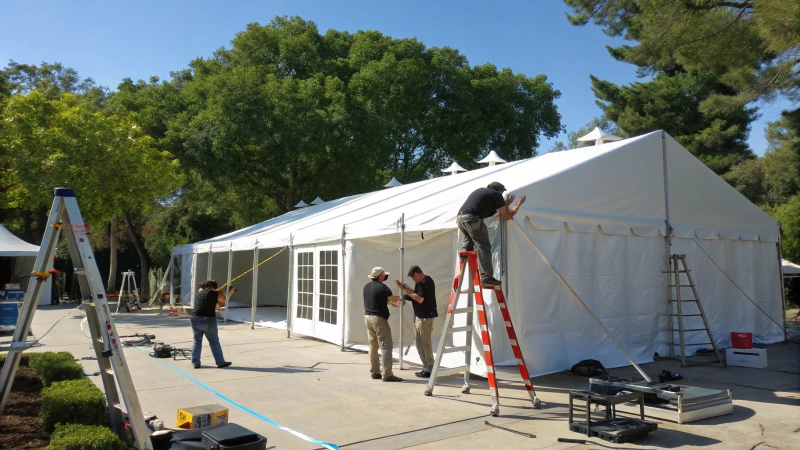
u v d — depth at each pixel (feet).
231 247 49.62
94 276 13.66
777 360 30.78
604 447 16.07
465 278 26.32
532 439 16.90
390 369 25.21
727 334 34.96
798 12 31.68
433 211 27.09
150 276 76.07
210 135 70.64
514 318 24.97
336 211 44.45
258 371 27.63
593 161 29.25
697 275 33.99
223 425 14.03
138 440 13.24
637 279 30.68
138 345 36.06
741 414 19.52
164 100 79.77
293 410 20.34
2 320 43.21
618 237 29.99
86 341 37.73
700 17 41.73
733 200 36.76
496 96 92.68
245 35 84.33
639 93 90.48
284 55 82.48
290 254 41.14
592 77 94.63
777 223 39.75
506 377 25.16
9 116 54.60
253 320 45.34
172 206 104.78
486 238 20.98
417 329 26.18
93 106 82.74
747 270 37.35
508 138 93.91
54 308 65.98
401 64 81.51
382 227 29.55
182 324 48.98
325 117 73.61
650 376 26.32
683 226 33.30
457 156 88.89
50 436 15.39
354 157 75.97
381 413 19.88
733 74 46.60
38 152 54.75
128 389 13.29
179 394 22.88
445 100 91.50
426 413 19.84
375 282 25.88
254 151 75.46
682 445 16.15
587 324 27.94
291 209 80.07
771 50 35.42
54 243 15.44
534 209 26.02
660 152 32.63
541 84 100.07
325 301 36.29
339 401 21.61
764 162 71.72
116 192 61.72
